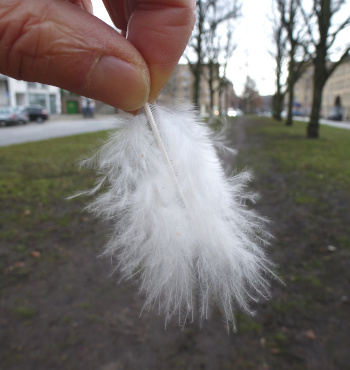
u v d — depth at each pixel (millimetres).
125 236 897
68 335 2328
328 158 8477
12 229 3883
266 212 4512
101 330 2379
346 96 50531
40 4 737
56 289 2814
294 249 3467
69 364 2098
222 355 2168
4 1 727
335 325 2391
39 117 26625
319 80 13047
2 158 8234
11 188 5430
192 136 979
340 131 17703
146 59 851
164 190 879
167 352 2197
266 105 79500
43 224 4043
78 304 2639
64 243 3572
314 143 11609
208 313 925
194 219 876
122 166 910
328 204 4840
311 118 13469
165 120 938
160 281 872
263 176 6516
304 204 4840
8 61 759
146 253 880
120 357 2156
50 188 5484
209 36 18578
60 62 756
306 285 2848
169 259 850
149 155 899
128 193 904
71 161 7770
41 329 2377
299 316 2488
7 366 2072
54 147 10266
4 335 2314
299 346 2223
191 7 840
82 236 3730
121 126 949
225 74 23484
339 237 3711
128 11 945
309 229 3953
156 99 978
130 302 2664
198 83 16203
